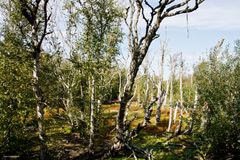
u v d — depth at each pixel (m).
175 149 30.06
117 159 25.00
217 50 29.50
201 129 29.75
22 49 29.27
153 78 57.53
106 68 35.16
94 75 34.75
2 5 31.86
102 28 34.84
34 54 28.69
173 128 45.72
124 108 24.72
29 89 28.64
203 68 31.14
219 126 26.84
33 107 28.73
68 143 33.84
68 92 38.50
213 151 27.77
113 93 52.16
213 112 28.44
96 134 37.28
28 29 31.47
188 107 32.28
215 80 28.56
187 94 47.94
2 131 26.67
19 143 28.83
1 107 26.56
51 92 35.72
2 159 27.97
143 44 24.58
